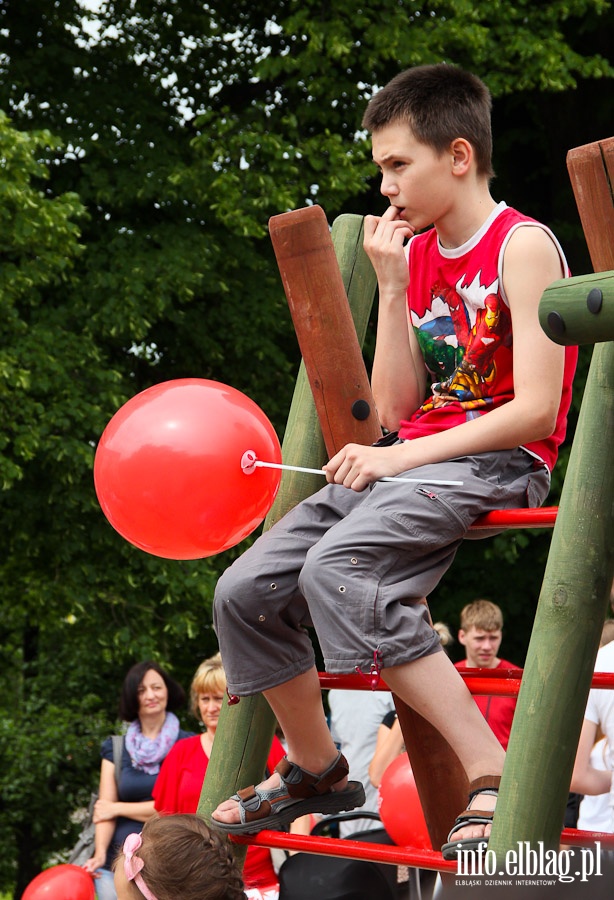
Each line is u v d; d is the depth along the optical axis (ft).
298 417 14.58
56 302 49.32
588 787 18.89
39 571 50.93
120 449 11.28
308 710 12.58
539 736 9.54
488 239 11.60
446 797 12.96
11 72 50.70
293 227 12.39
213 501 11.18
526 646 52.65
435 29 47.57
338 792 13.08
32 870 64.34
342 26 47.37
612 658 19.17
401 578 10.93
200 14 53.57
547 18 49.08
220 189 46.55
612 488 9.69
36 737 61.77
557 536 9.81
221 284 49.42
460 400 11.94
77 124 50.39
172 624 49.80
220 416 11.33
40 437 44.65
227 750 13.80
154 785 25.64
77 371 47.26
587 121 53.42
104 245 48.96
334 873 16.37
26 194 42.80
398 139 11.84
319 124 51.98
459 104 11.78
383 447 11.33
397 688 10.73
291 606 12.17
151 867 10.61
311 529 12.09
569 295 8.72
